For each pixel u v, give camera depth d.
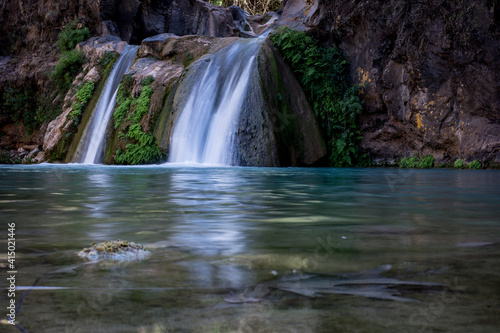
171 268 1.96
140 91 20.27
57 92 25.70
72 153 21.77
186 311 1.39
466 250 2.38
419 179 9.55
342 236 2.84
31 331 1.23
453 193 6.25
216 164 17.47
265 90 17.58
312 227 3.21
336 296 1.55
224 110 17.95
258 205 4.69
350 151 19.14
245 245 2.53
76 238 2.76
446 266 1.99
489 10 15.84
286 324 1.28
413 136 18.47
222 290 1.61
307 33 20.23
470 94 16.55
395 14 17.86
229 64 19.19
